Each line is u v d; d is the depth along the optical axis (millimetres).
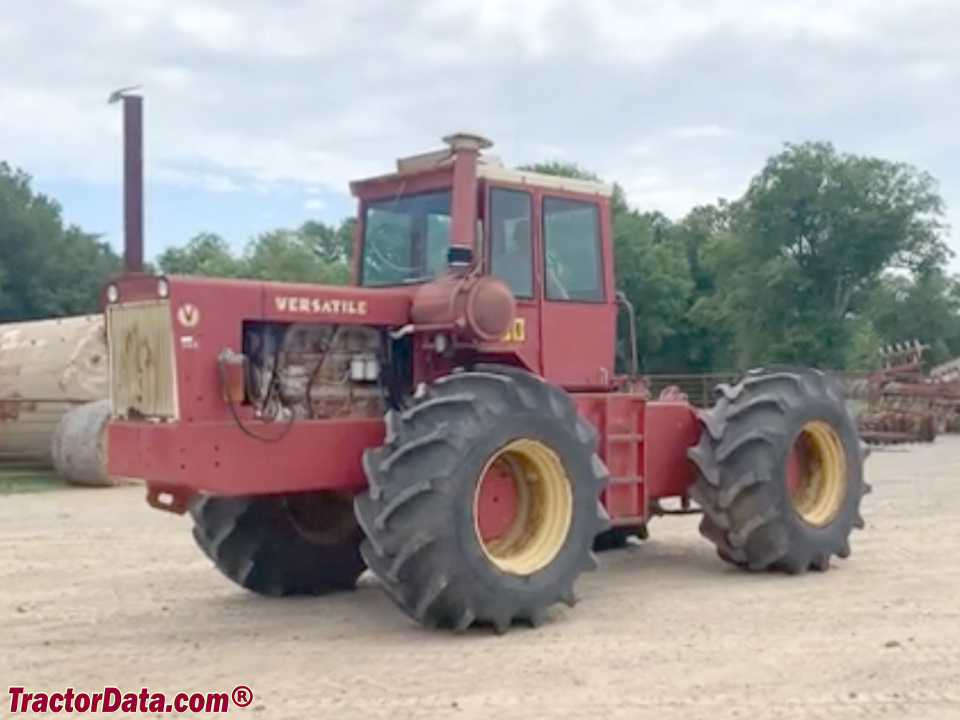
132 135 7469
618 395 8375
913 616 7453
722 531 8844
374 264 8523
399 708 5598
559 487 7371
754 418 8773
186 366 6859
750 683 5961
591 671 6207
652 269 61125
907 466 18547
